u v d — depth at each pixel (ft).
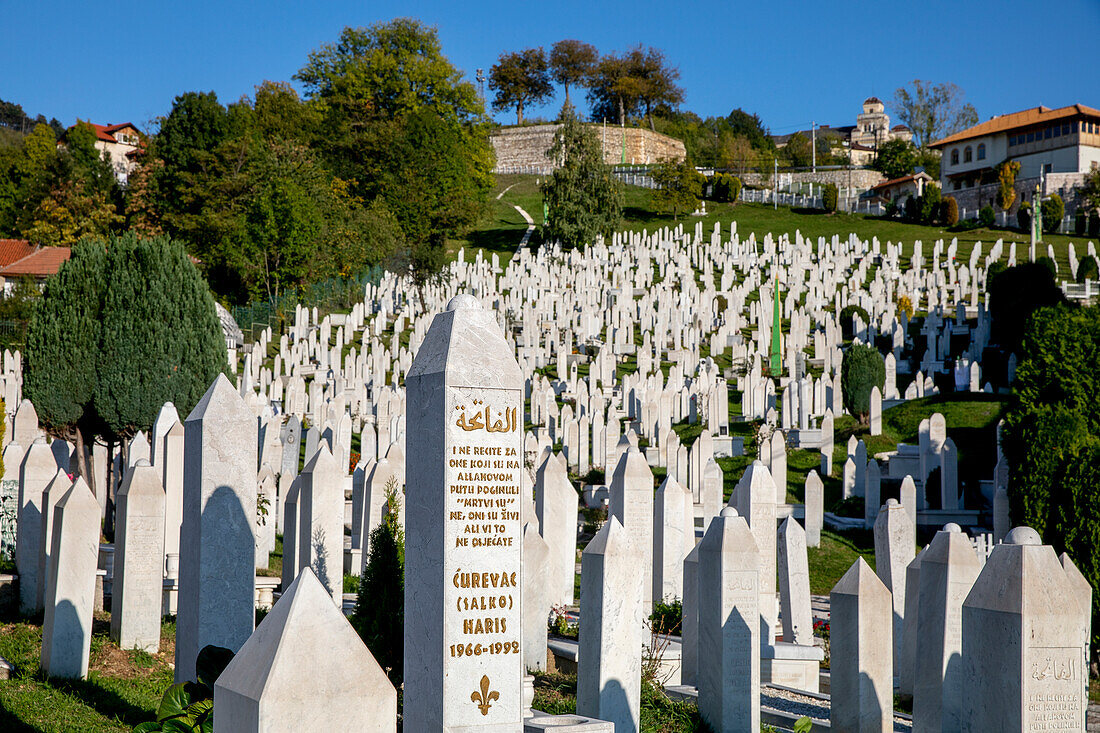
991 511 82.38
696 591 39.52
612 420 97.30
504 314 168.45
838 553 76.33
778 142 552.41
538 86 446.19
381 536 31.94
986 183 290.97
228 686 18.04
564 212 261.24
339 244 213.05
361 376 135.95
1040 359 58.44
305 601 17.78
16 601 44.42
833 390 115.55
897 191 329.11
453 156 275.59
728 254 226.79
